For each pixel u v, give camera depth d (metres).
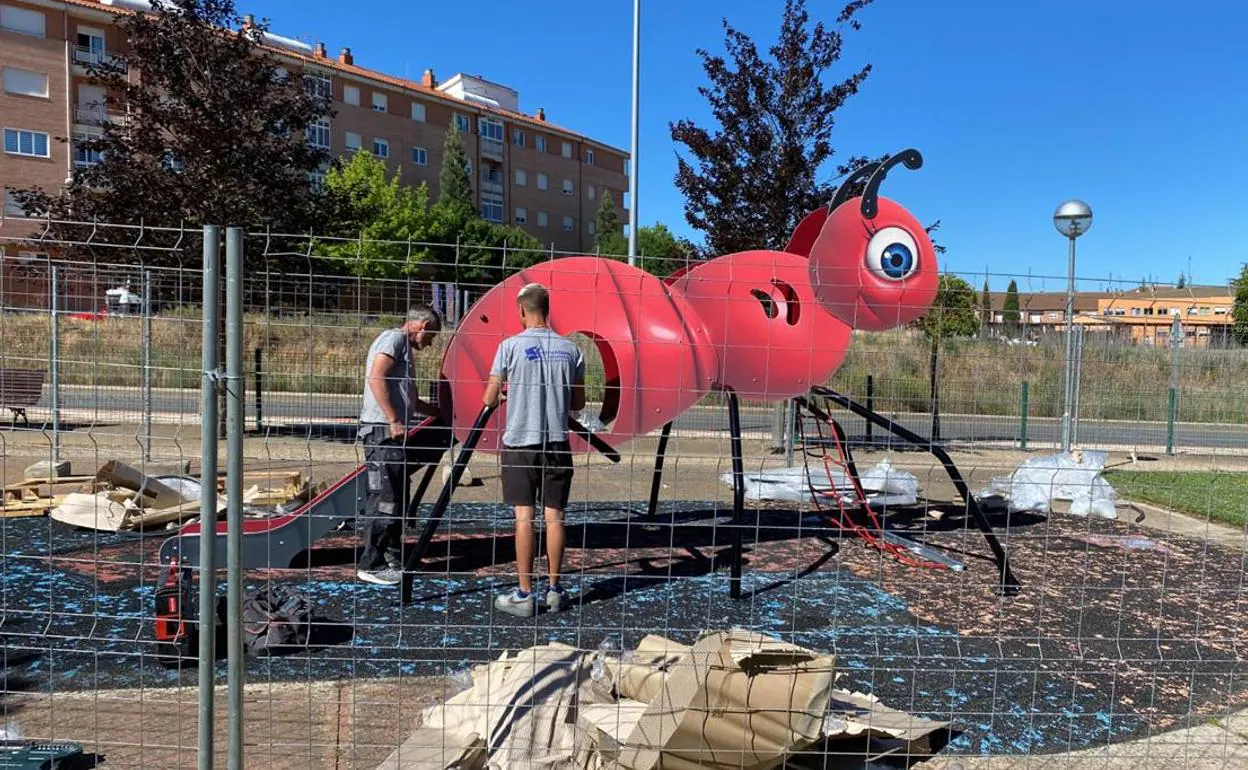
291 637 3.79
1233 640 4.36
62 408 8.25
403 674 3.53
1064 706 3.44
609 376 6.46
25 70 36.50
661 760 2.56
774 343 5.57
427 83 63.75
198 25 11.14
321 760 2.75
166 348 6.82
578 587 4.91
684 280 5.75
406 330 4.98
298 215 11.45
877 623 4.46
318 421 6.99
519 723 2.69
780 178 11.80
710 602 4.72
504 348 4.38
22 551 5.41
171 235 10.43
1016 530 7.02
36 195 10.70
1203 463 10.62
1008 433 9.61
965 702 3.44
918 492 8.20
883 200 5.30
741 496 4.88
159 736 2.91
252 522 4.88
